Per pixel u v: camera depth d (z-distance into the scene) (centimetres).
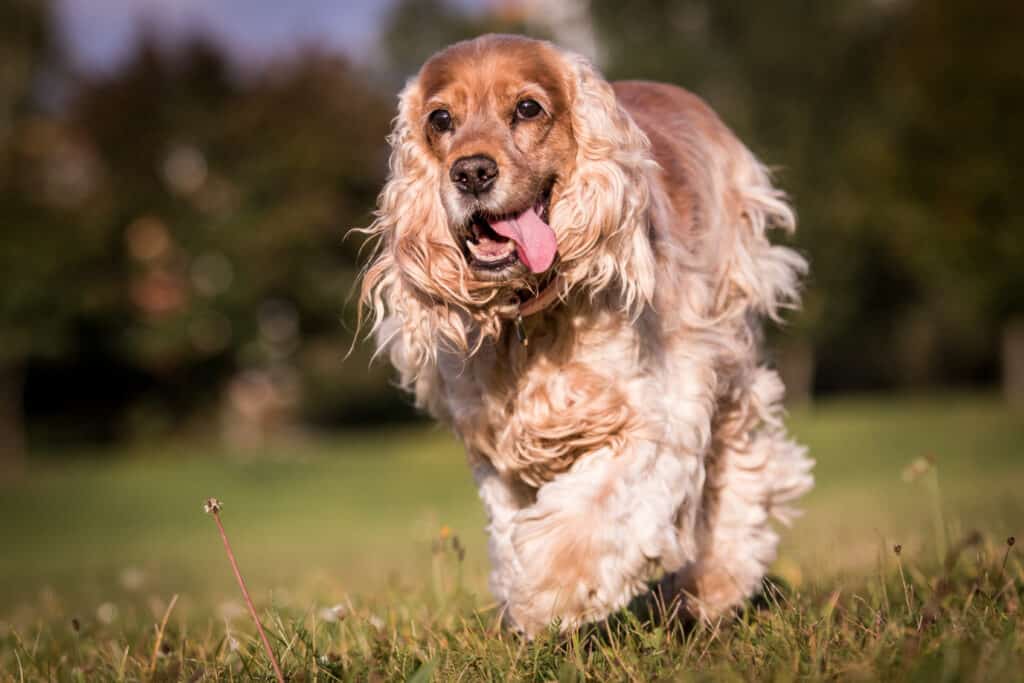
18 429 3192
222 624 452
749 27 3100
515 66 361
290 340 3400
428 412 427
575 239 357
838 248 3002
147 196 3225
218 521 305
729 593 423
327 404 3506
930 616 298
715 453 438
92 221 3097
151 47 3391
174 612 533
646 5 3183
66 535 1711
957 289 2700
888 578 407
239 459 2559
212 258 3234
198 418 3412
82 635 438
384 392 3497
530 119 360
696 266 402
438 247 370
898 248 2842
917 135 2656
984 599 322
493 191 351
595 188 359
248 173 3269
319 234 3244
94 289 3062
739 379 433
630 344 362
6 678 357
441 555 470
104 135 3266
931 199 2642
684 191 413
